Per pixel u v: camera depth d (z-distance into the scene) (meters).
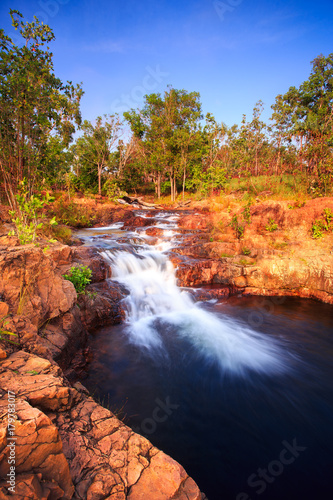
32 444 1.85
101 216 18.47
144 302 8.07
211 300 9.21
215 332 7.11
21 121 10.55
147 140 32.56
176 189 35.88
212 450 3.65
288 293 9.93
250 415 4.33
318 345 6.63
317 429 4.09
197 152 29.94
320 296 9.45
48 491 1.82
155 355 5.88
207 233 12.93
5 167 10.65
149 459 2.55
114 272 8.84
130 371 5.26
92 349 5.83
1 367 2.83
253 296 9.87
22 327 3.69
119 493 2.16
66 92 13.59
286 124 23.14
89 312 6.57
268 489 3.15
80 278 6.63
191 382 5.07
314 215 11.19
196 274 9.84
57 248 7.24
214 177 24.41
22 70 10.49
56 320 4.93
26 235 5.71
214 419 4.21
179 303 8.62
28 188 10.84
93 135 29.67
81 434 2.60
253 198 18.61
